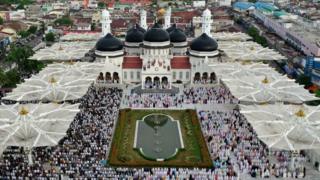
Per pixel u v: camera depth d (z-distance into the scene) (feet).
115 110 480.23
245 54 635.66
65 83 483.92
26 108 393.50
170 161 365.40
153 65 590.14
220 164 355.77
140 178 328.08
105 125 431.02
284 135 347.77
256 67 559.79
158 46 611.88
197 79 625.00
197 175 336.08
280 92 458.09
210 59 618.44
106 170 339.16
